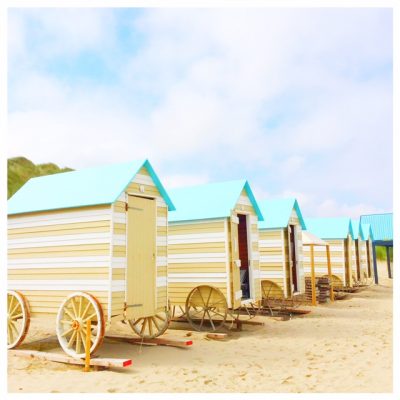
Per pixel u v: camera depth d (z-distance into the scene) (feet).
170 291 46.42
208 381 26.09
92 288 31.35
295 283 61.41
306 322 48.83
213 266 44.24
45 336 40.29
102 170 37.14
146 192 35.94
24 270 35.42
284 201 61.31
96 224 32.04
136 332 38.50
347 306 63.26
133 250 33.40
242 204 48.03
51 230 34.32
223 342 38.29
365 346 34.60
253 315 52.19
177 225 46.98
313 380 25.68
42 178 41.22
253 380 26.23
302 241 63.67
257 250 50.24
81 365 30.14
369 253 106.63
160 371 28.48
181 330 44.39
